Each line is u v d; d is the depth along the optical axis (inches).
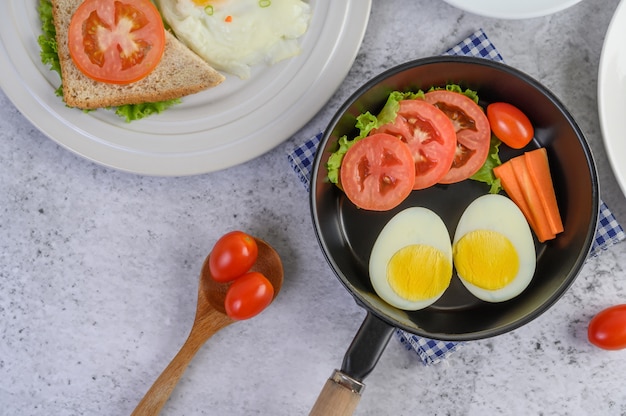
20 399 24.5
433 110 21.8
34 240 24.5
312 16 23.1
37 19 23.5
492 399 23.9
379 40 23.9
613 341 22.6
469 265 22.3
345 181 21.9
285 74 23.2
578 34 23.6
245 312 22.6
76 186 24.4
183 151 23.3
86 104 23.2
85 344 24.4
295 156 23.4
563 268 21.8
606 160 23.6
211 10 22.9
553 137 22.3
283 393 24.2
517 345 23.8
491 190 22.4
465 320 22.4
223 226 24.2
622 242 23.5
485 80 22.0
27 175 24.4
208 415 24.2
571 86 23.7
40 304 24.5
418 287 22.2
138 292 24.4
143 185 24.3
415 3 23.8
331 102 24.0
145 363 24.3
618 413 23.7
